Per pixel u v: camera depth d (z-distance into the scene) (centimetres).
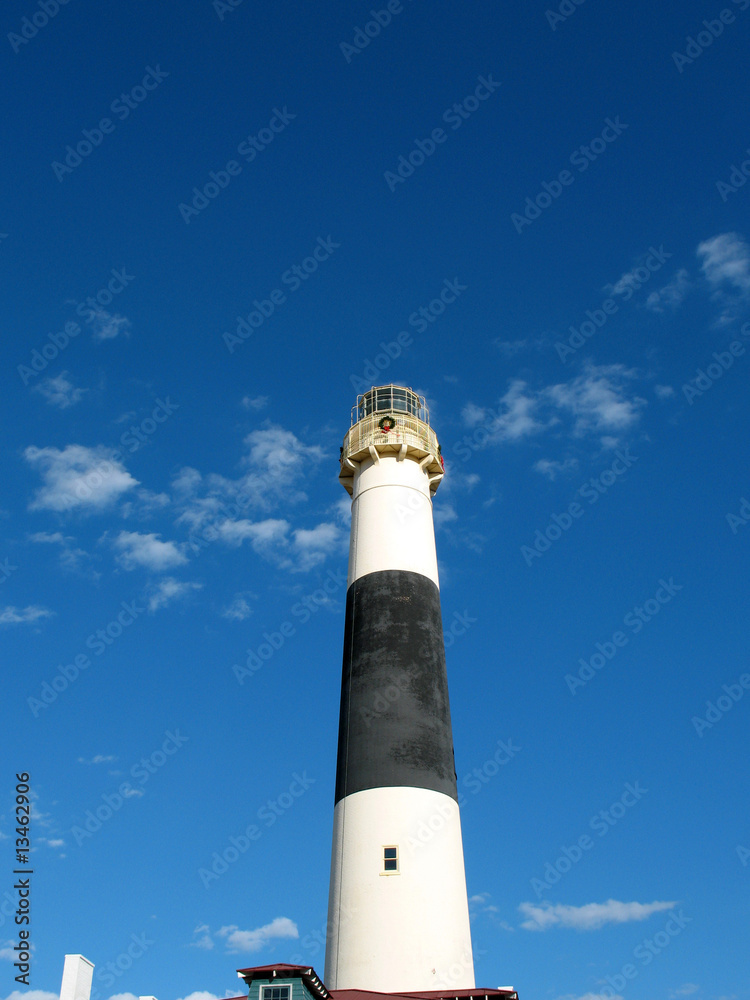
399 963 3703
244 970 3141
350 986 3716
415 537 4950
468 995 3509
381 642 4522
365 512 5053
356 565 4900
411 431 5309
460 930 3884
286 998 3088
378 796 4078
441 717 4403
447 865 3988
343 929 3862
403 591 4694
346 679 4556
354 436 5381
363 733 4288
